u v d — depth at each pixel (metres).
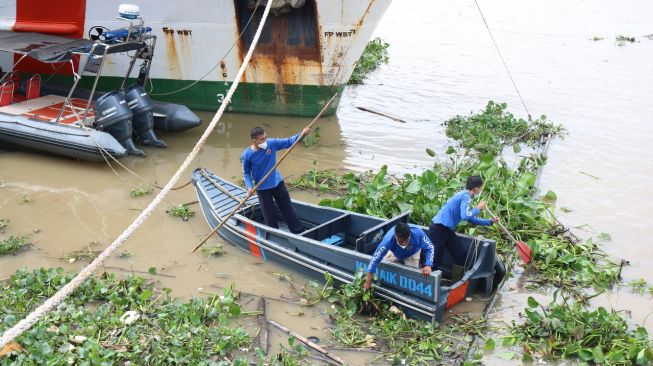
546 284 8.05
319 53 13.45
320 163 12.02
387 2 12.80
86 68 12.05
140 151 11.96
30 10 13.80
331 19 13.05
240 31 13.39
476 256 7.57
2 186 10.73
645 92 16.55
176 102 14.60
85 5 13.50
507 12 27.75
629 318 7.36
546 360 6.58
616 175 11.49
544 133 13.38
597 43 22.27
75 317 6.93
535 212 9.41
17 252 8.67
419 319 7.06
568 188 10.95
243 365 6.14
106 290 7.45
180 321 6.95
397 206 9.46
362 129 13.84
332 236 8.52
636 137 13.36
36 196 10.41
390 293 7.21
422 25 25.12
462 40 22.50
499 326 7.15
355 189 9.73
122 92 11.86
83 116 11.41
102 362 6.10
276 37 13.47
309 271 8.01
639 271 8.35
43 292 7.42
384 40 22.50
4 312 6.98
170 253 8.73
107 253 5.80
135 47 11.73
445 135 13.50
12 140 11.81
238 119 14.35
